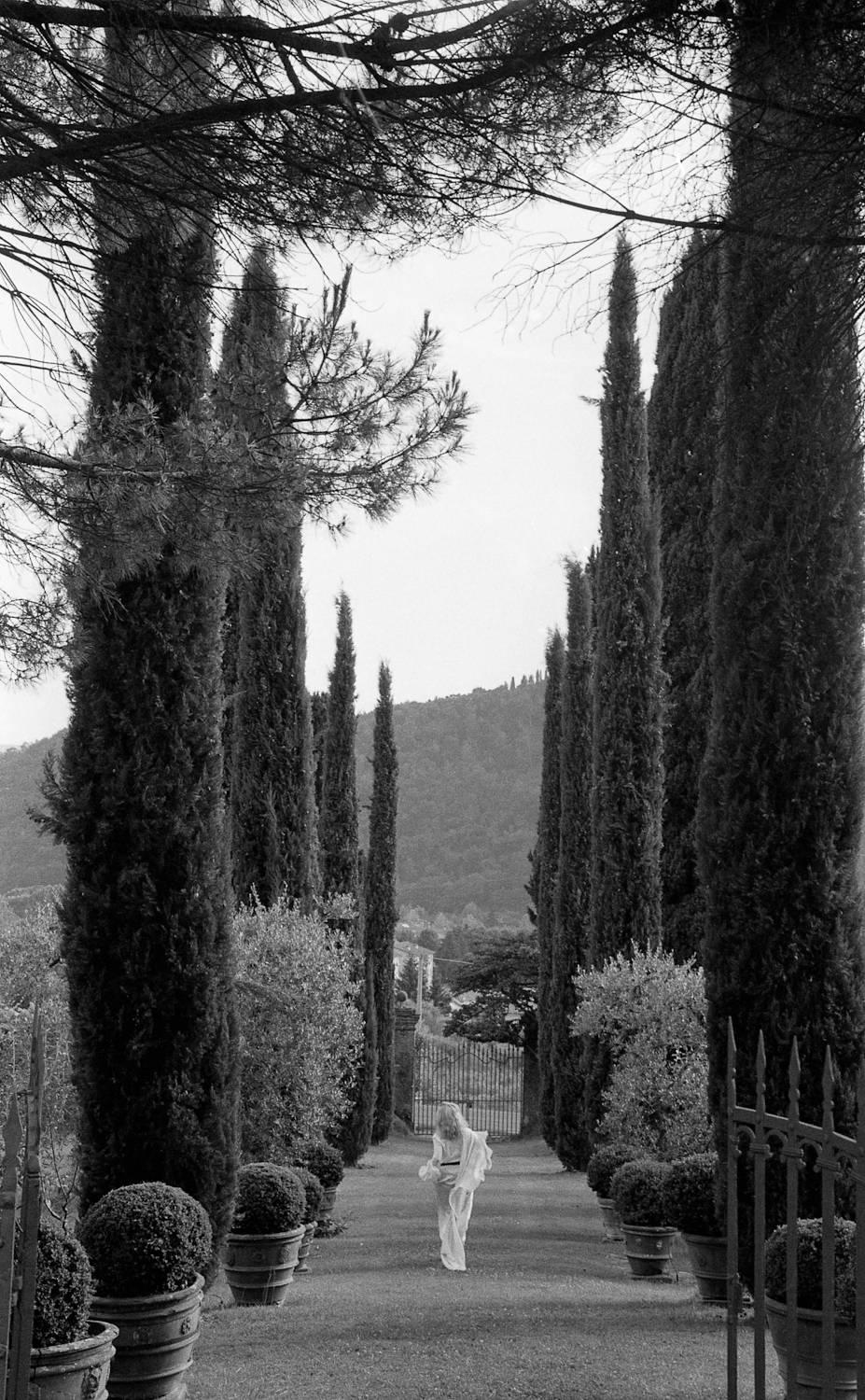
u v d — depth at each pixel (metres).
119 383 9.15
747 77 3.59
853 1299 5.88
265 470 6.29
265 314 6.30
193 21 3.85
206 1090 9.07
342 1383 6.88
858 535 8.88
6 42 4.58
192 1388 6.96
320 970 14.42
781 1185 8.48
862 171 3.67
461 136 3.95
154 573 9.12
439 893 101.00
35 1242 3.55
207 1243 7.10
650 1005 15.05
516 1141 36.50
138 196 4.95
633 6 3.49
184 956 9.04
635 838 18.83
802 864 8.73
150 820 9.03
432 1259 12.97
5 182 4.98
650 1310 9.27
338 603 28.56
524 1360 7.32
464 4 3.59
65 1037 10.01
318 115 4.08
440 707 117.25
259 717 18.17
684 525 21.38
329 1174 15.03
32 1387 5.17
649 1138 14.94
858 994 8.67
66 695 9.20
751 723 8.87
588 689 25.19
